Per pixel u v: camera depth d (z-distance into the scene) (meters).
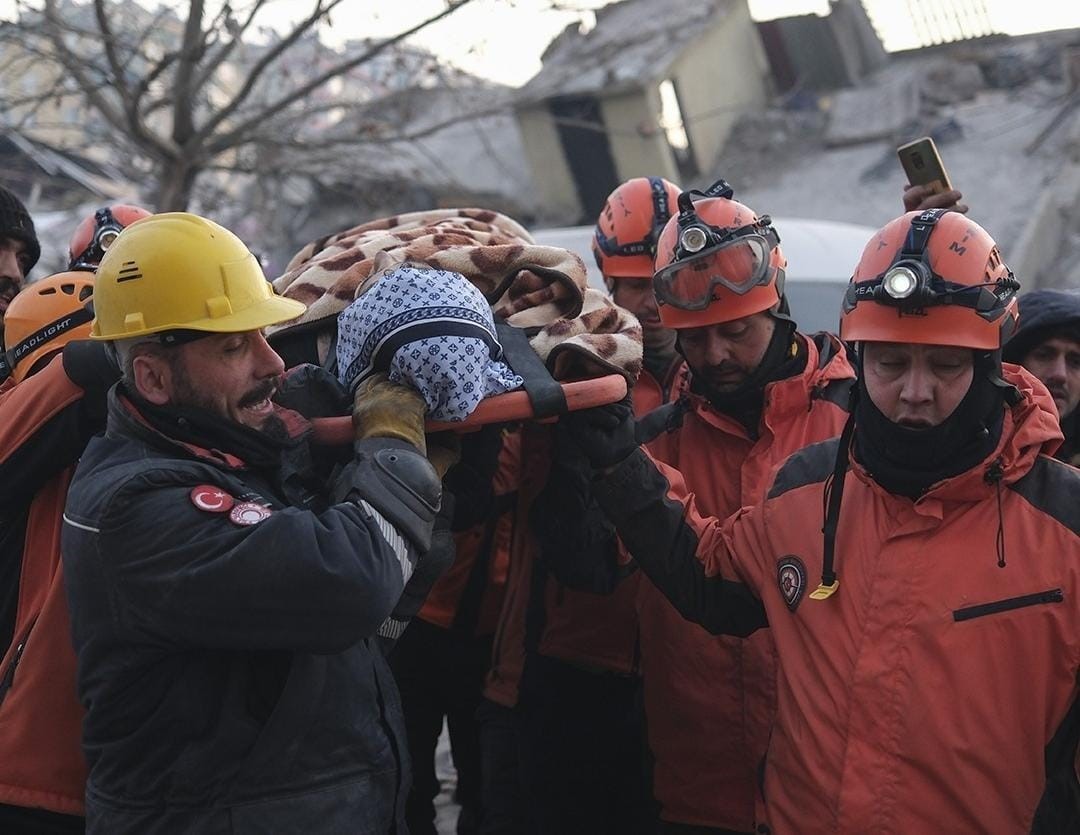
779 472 2.72
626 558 3.35
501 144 20.73
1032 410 2.46
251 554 2.29
